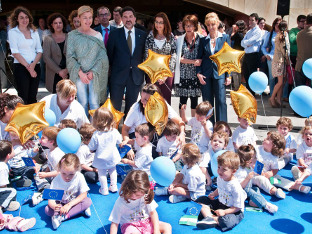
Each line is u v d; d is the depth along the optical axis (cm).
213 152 400
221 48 515
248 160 363
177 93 572
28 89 586
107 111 383
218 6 1021
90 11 508
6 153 350
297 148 435
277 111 749
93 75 507
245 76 858
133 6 1493
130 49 525
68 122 399
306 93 378
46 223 330
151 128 411
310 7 979
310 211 351
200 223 318
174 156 420
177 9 1480
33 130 359
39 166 428
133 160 413
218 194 350
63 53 582
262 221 331
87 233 315
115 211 295
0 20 912
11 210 348
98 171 387
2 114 400
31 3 1455
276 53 727
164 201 372
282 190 398
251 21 818
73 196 337
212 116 544
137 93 541
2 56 835
